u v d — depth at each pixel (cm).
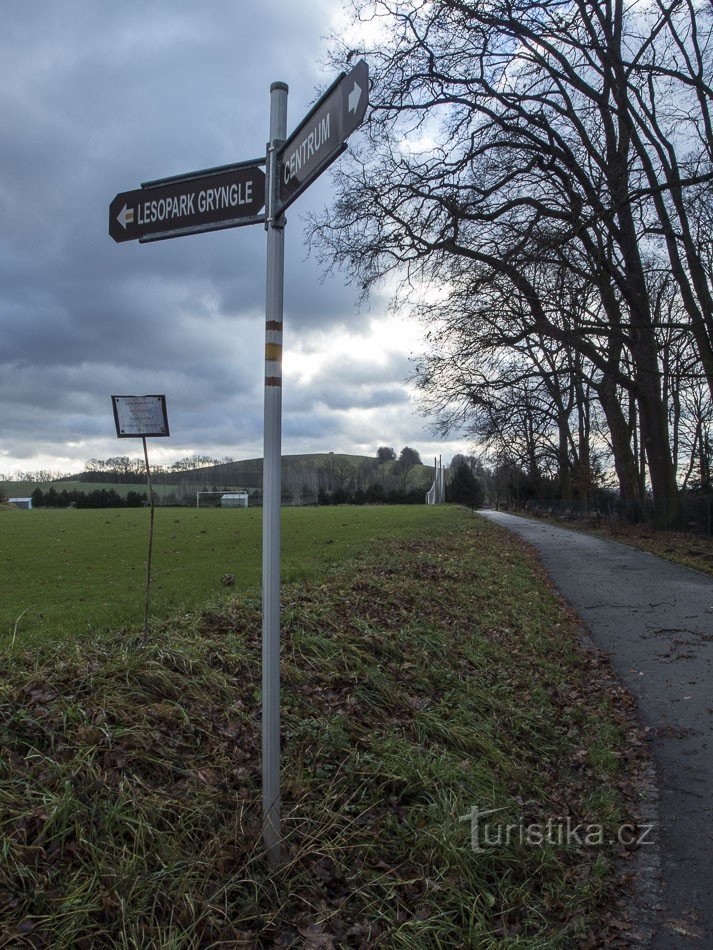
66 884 303
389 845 391
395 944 324
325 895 346
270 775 352
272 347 348
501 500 9769
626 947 346
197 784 390
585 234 2117
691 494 3256
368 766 451
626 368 2927
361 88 270
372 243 2089
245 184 363
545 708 686
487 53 1898
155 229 393
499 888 383
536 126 2136
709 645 934
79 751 381
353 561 1276
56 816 329
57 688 452
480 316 2283
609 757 571
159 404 640
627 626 1087
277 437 348
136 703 452
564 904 379
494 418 3006
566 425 4500
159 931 295
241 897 331
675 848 436
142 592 928
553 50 2014
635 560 2003
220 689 509
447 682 666
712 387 2461
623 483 3544
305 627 685
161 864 328
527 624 1041
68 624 712
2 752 368
